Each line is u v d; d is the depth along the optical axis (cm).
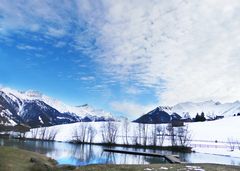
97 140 18488
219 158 10088
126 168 4172
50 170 4522
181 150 13600
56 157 8744
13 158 4791
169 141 16300
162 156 9019
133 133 19350
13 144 13000
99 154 10319
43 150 11125
